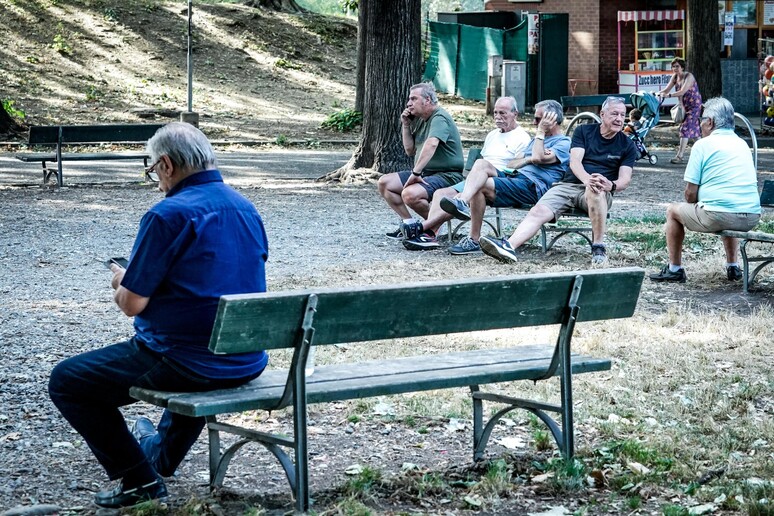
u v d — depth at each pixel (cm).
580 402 611
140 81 2934
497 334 784
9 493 467
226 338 412
